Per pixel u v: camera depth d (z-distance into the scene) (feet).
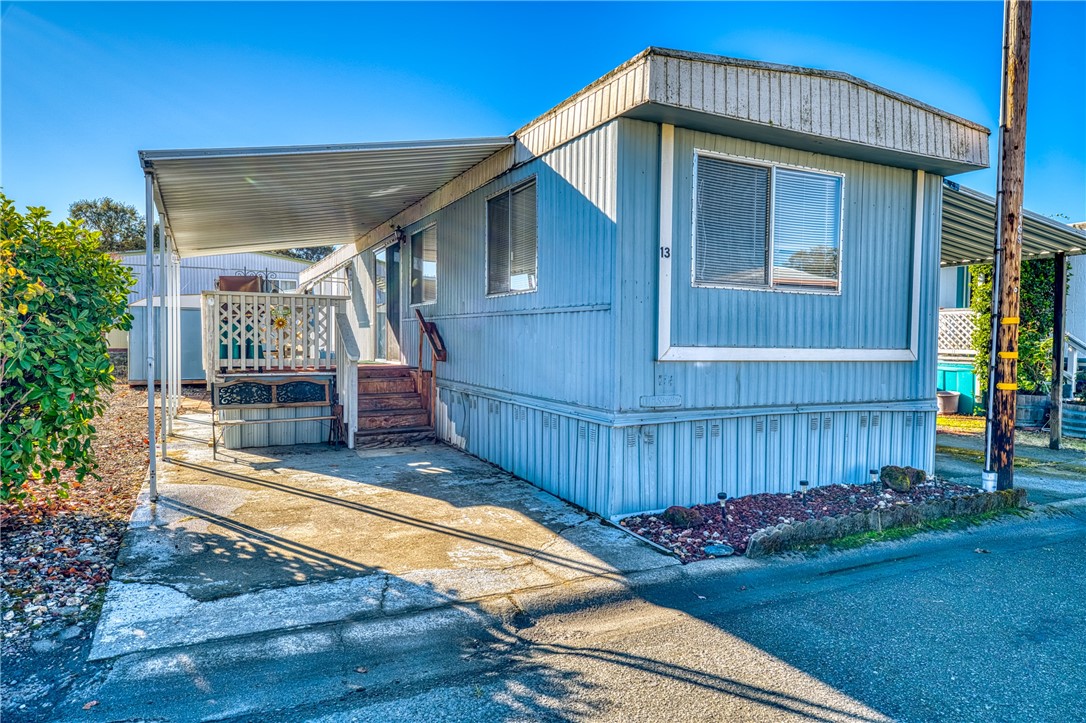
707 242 18.24
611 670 9.79
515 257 22.52
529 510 18.24
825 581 13.66
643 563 14.26
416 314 31.37
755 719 8.54
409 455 25.80
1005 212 20.34
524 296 21.74
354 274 43.52
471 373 26.00
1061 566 14.88
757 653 10.39
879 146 19.42
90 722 8.23
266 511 17.63
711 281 18.39
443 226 28.40
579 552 14.87
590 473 18.17
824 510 18.58
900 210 21.94
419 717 8.50
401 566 13.82
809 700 9.01
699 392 18.43
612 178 17.02
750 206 18.93
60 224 15.14
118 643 10.20
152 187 18.04
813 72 18.17
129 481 20.76
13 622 10.81
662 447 18.03
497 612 11.73
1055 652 10.58
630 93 16.14
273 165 19.51
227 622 11.03
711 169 18.20
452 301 27.68
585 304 18.30
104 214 144.77
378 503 18.69
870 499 19.76
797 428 20.51
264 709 8.63
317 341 27.91
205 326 25.91
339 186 24.21
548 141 19.95
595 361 17.89
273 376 26.86
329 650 10.23
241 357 26.58
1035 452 29.45
